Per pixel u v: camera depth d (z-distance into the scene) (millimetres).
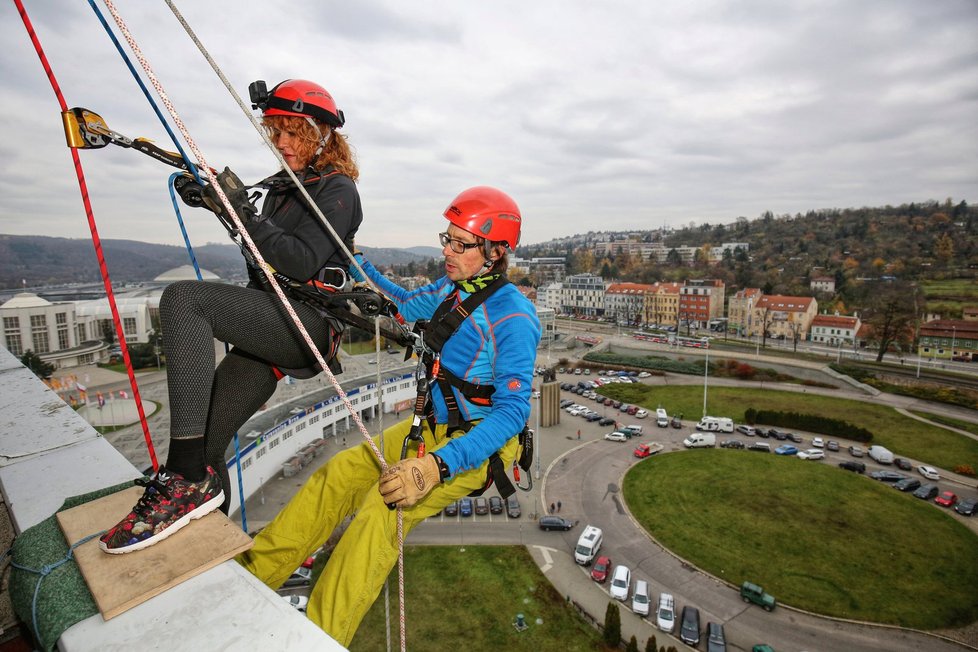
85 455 2760
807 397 50438
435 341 2389
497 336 2348
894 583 23500
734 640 20062
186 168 1936
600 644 19375
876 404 48188
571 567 24109
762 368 61250
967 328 65188
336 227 2094
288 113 2143
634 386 55594
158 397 51125
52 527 1975
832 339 78375
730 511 29500
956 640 20328
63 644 1333
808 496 31172
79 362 71812
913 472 34906
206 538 1732
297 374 2270
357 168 2457
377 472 2418
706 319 94500
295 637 1333
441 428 2551
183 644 1312
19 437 2959
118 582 1518
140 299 92250
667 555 25375
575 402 51219
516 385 2230
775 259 139125
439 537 26453
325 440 41000
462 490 2340
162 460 34656
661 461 36438
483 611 21016
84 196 1764
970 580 23719
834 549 25953
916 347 71938
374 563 1977
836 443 38812
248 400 2225
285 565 2252
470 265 2438
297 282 2082
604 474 34344
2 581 2096
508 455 2479
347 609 1893
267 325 2004
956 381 54125
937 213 141750
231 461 30188
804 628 20750
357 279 2879
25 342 68125
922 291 92188
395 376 51094
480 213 2354
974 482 33156
